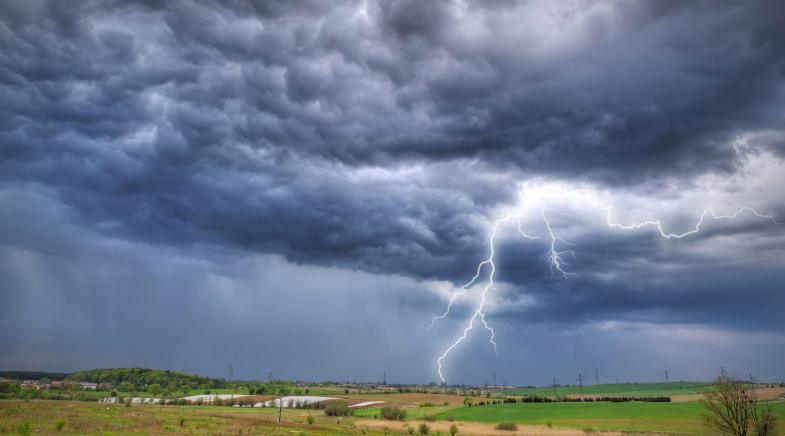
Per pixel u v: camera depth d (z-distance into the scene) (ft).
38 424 181.47
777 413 282.77
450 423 308.81
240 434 185.78
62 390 542.98
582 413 350.02
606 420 307.37
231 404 451.53
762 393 456.45
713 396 193.98
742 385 190.60
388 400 485.56
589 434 241.14
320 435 203.62
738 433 185.57
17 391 451.12
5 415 203.92
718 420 193.36
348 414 359.66
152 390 568.41
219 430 195.42
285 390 602.44
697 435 228.22
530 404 424.46
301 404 443.73
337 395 570.05
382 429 264.11
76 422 193.26
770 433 185.06
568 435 240.53
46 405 256.73
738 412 187.32
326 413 359.66
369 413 377.91
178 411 297.74
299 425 252.62
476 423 308.60
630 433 240.73
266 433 196.03
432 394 609.83
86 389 611.06
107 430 175.63
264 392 601.62
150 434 169.78
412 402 467.11
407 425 290.97
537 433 250.98
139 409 282.36
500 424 276.00
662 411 343.67
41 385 621.72
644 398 441.27
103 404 301.43
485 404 435.53
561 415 342.85
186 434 175.94
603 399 447.83
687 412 333.62
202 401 457.27
